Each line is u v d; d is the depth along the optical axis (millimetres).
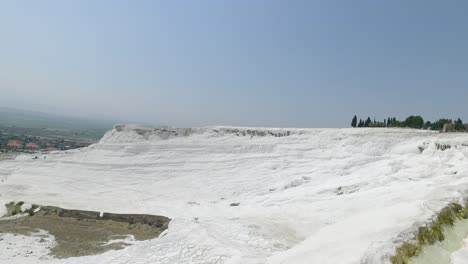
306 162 42781
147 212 27094
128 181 42500
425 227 11766
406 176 27281
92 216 27438
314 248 12242
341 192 25875
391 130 52156
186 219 20672
